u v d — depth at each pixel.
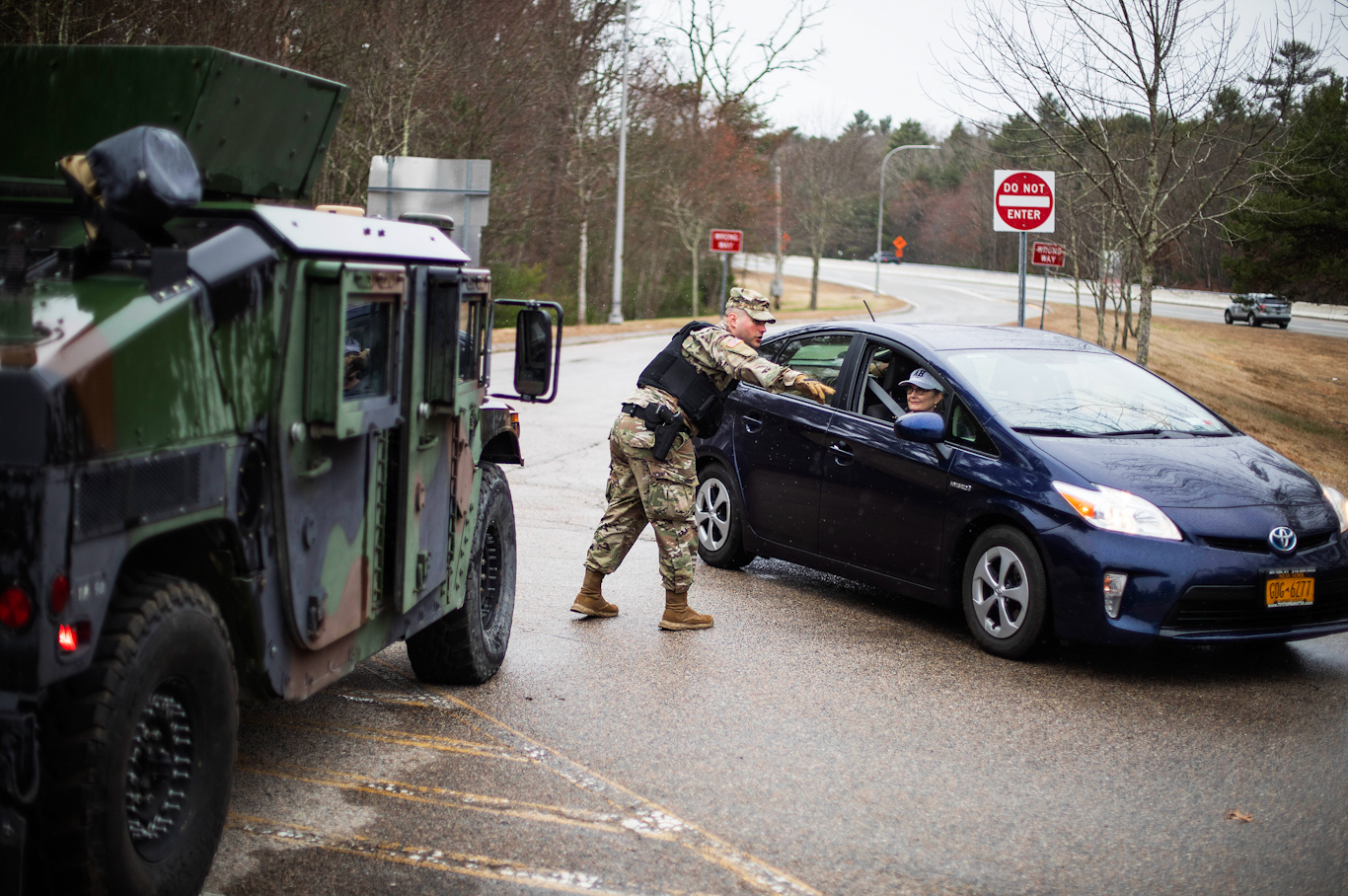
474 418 4.82
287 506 3.39
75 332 2.67
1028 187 11.34
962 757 4.62
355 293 3.52
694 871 3.60
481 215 12.16
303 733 4.70
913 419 6.10
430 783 4.23
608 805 4.07
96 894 2.75
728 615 6.68
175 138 3.08
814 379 6.58
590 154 36.31
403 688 5.29
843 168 58.84
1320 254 19.92
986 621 6.02
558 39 30.48
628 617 6.57
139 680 2.84
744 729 4.87
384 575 4.06
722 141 45.97
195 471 2.98
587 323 40.38
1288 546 5.55
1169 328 37.16
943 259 100.56
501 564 5.53
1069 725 5.00
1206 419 6.69
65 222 3.48
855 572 6.77
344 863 3.57
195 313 2.98
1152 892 3.54
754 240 54.94
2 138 3.73
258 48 17.19
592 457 12.09
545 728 4.82
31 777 2.60
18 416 2.47
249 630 3.35
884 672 5.69
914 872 3.64
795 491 7.13
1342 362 30.27
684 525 6.22
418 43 21.09
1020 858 3.75
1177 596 5.40
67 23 13.95
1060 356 6.89
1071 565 5.56
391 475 4.07
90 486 2.60
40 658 2.51
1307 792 4.33
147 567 3.15
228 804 3.34
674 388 6.12
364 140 21.25
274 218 3.35
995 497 5.91
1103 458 5.88
